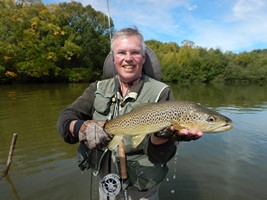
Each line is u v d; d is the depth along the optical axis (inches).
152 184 34.3
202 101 232.5
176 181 67.7
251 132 112.7
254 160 80.8
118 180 34.6
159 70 42.3
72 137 31.0
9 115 147.8
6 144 97.5
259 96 279.7
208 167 75.8
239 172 72.0
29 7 419.8
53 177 69.6
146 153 31.9
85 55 493.0
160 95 33.8
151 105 30.5
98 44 510.0
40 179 68.7
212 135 107.2
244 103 216.4
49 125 124.0
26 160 81.4
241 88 426.9
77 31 496.4
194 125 29.6
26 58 391.9
